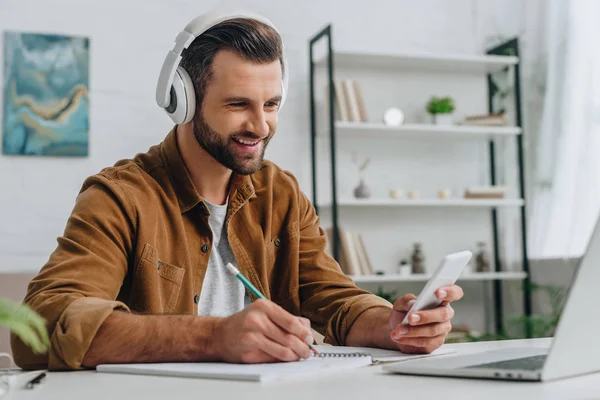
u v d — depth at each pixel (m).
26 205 4.01
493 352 1.06
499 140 4.78
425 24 4.75
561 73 4.47
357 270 4.25
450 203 4.41
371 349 1.29
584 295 0.82
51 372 1.05
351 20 4.61
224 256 1.60
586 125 4.29
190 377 0.93
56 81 4.06
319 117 4.46
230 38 1.44
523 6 4.82
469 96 4.84
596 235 0.80
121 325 1.07
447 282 1.17
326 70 4.52
